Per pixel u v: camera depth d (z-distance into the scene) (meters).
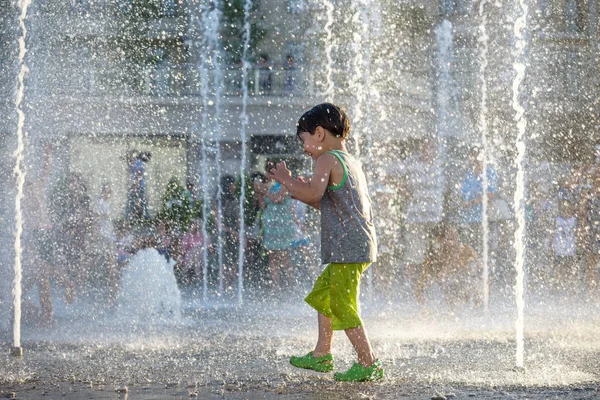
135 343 16.14
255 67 56.69
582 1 47.91
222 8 55.12
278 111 56.88
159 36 51.31
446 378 11.31
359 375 11.02
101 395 9.98
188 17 53.91
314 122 11.45
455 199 26.89
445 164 37.09
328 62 49.84
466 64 47.97
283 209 30.94
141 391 10.29
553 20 48.03
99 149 43.03
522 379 11.23
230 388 10.48
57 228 24.28
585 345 15.54
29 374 11.77
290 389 10.42
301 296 29.73
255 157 56.47
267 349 15.11
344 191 11.12
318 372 11.89
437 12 49.31
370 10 51.03
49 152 38.56
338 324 11.09
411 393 10.13
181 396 9.89
